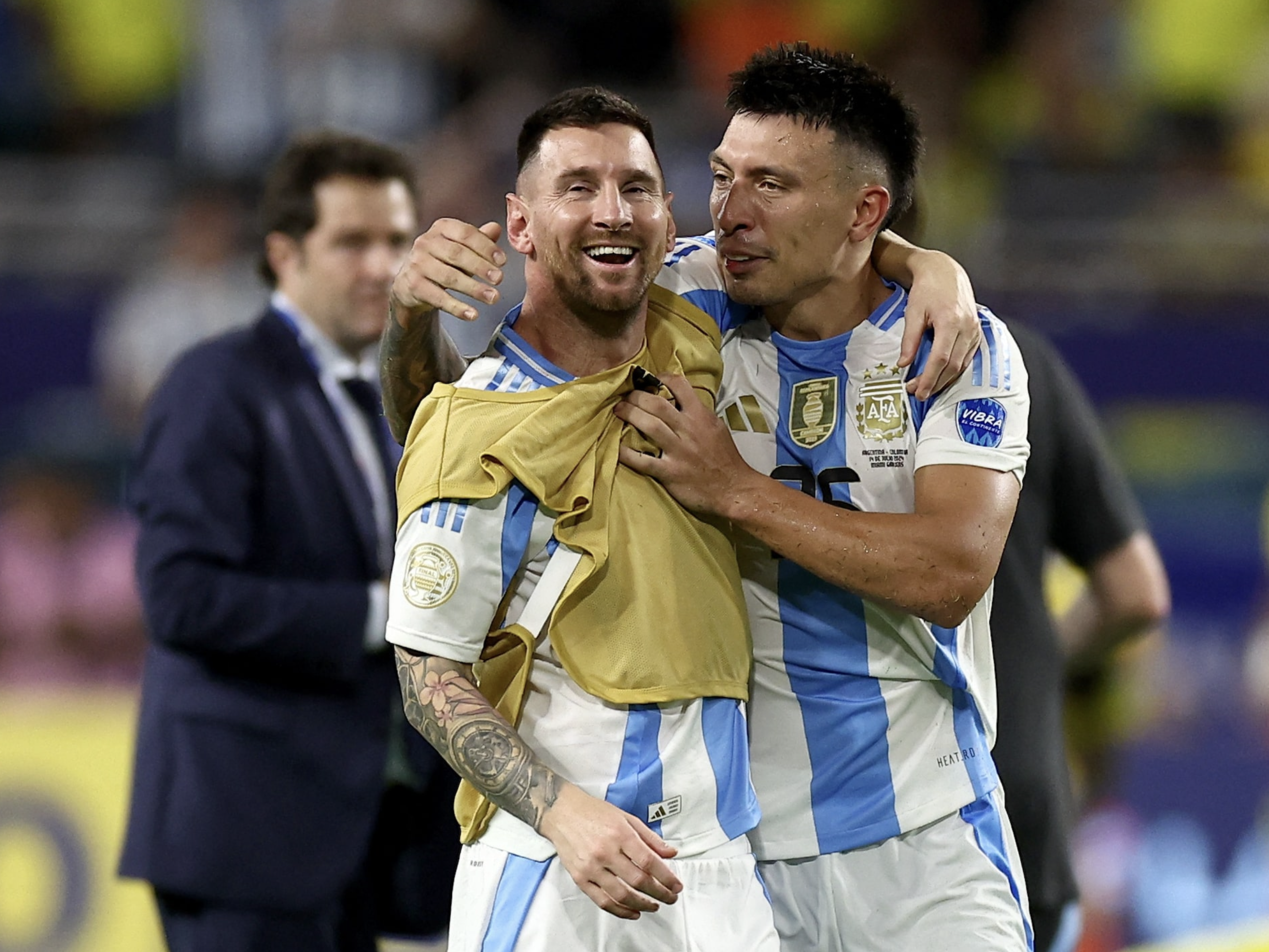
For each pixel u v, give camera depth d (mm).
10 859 19797
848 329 11211
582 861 9461
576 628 10117
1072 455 13289
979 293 30812
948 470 10656
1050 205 33219
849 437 11023
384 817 14445
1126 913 21156
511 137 32469
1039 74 36344
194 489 13617
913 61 35781
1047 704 12695
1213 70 36938
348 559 14047
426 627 9875
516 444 9859
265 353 14297
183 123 33875
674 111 33500
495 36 34438
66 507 25141
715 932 10219
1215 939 17609
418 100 33312
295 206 14812
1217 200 33719
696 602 10312
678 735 10250
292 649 13445
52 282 29766
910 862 11148
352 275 14750
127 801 15688
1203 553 26500
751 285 10898
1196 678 24969
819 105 10711
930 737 11219
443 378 10992
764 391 11219
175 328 28125
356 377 14773
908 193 11344
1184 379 29188
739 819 10414
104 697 20547
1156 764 21906
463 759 9781
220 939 13422
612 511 10203
